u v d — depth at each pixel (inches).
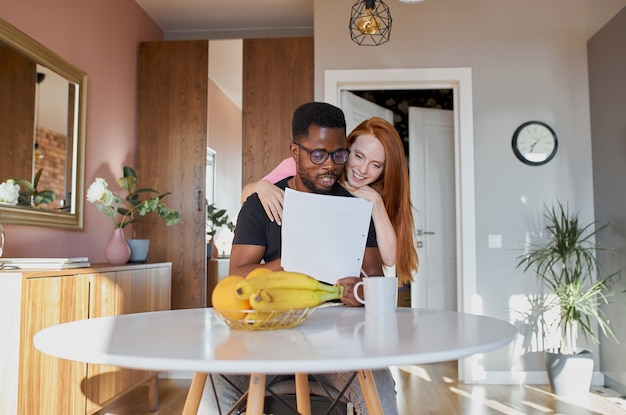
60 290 86.6
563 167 150.5
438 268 196.7
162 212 137.5
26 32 109.5
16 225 105.7
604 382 145.0
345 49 152.9
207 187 162.4
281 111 156.1
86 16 133.4
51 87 117.5
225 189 164.2
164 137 160.4
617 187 135.6
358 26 99.1
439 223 197.3
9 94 103.0
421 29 152.9
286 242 52.4
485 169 151.1
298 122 56.3
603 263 144.6
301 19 173.6
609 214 140.2
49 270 85.0
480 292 149.0
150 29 171.6
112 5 146.6
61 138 121.5
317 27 153.8
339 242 52.8
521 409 120.6
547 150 150.0
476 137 151.7
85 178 132.8
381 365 26.5
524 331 147.6
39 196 113.4
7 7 103.3
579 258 140.1
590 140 150.5
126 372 108.8
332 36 153.4
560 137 151.0
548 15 152.9
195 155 159.2
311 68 156.6
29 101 109.5
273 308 34.5
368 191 57.7
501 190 150.6
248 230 56.7
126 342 31.3
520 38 152.5
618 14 133.7
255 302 33.8
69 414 88.7
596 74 146.3
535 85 151.8
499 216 150.2
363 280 47.0
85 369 94.0
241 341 31.7
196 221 157.6
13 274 77.8
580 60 151.9
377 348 29.2
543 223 149.9
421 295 194.9
